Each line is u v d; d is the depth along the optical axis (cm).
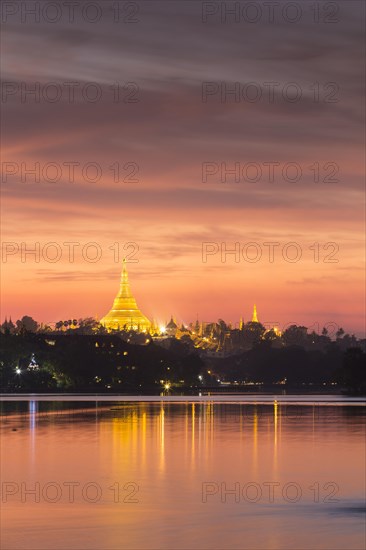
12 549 12925
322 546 13062
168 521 14512
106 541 13312
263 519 14625
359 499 16138
